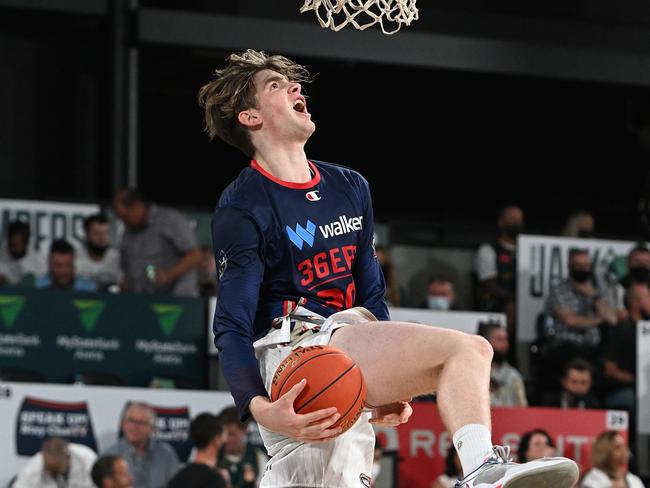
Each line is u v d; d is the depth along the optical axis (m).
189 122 16.58
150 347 11.55
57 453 10.04
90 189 14.91
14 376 11.02
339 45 14.46
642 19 16.69
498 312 13.32
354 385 4.30
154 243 12.38
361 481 4.85
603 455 11.44
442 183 17.83
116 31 13.98
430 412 11.23
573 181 18.17
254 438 10.58
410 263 13.78
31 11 13.92
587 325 13.21
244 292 4.61
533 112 17.91
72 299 11.33
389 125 17.56
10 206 11.94
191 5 15.08
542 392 13.05
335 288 4.79
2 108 14.58
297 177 4.80
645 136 17.64
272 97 4.85
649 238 16.12
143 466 10.30
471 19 15.88
